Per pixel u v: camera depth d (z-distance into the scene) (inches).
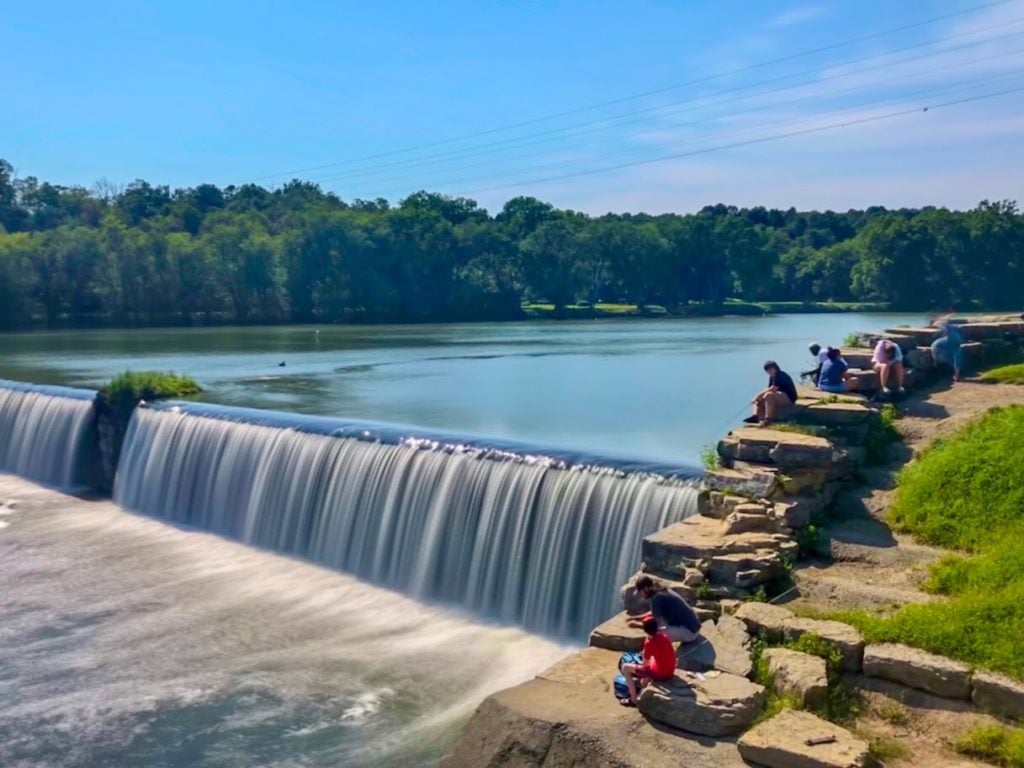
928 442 713.6
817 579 536.1
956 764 392.2
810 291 5890.8
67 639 781.3
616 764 394.9
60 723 639.1
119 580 930.7
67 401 1400.1
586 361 2347.4
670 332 3548.2
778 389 722.8
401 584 879.7
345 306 4451.3
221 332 3565.5
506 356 2513.5
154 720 639.8
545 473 796.0
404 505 890.7
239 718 638.5
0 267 3555.6
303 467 998.4
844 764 370.9
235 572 948.0
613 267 5201.8
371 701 656.4
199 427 1149.1
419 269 4660.4
